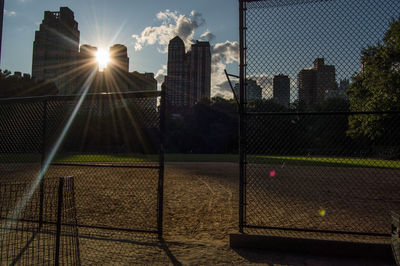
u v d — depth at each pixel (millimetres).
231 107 54375
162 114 4242
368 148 8273
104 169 14312
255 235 3658
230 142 52875
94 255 3350
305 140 7227
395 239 3039
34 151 5129
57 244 2773
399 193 8148
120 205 6305
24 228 4285
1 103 5102
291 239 3572
